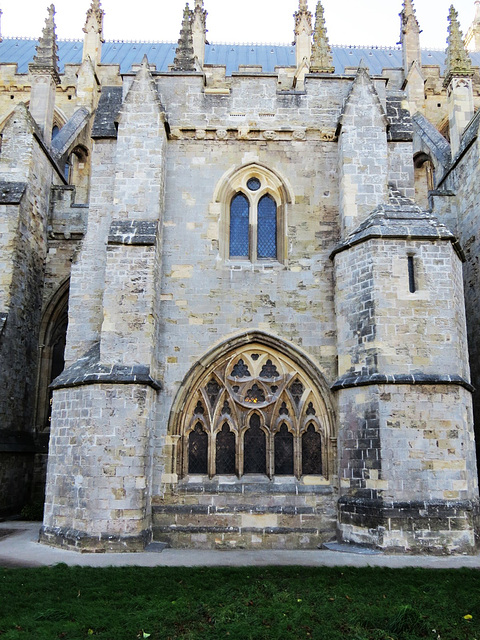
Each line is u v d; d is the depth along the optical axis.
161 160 19.84
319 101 21.17
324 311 19.66
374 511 16.36
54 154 28.73
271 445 18.80
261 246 20.70
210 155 20.77
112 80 40.62
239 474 18.48
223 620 10.78
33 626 10.43
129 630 10.30
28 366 25.50
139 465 16.81
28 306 25.38
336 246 19.44
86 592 12.28
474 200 23.78
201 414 19.08
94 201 21.08
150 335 18.05
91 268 20.72
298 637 10.22
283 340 19.36
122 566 14.36
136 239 18.61
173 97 20.98
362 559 15.36
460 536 16.05
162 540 17.59
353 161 19.97
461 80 28.03
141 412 17.12
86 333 20.30
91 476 16.66
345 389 17.95
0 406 22.59
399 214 18.89
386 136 20.44
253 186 21.00
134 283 18.34
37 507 22.95
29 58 45.34
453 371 17.25
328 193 20.62
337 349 18.92
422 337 17.42
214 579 13.27
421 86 37.84
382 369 17.11
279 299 19.75
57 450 17.92
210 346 19.28
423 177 33.25
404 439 16.61
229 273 19.89
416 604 11.76
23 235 24.66
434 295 17.75
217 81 32.94
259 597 12.08
